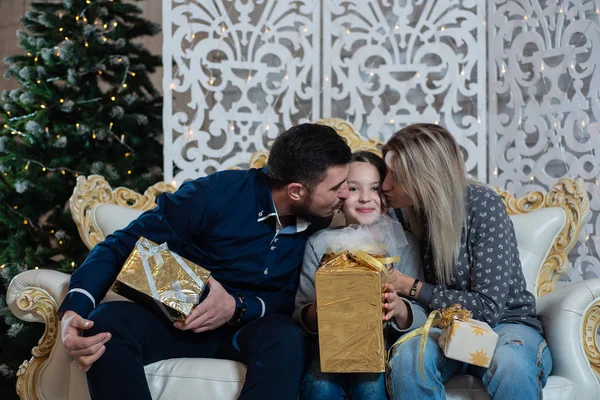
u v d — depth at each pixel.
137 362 1.65
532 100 2.73
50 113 3.15
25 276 1.94
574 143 2.62
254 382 1.61
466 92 2.69
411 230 2.05
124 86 3.23
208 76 2.83
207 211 1.87
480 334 1.59
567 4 2.65
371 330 1.58
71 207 2.28
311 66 2.75
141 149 3.36
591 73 2.58
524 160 2.74
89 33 3.20
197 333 1.86
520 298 1.91
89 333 1.64
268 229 1.92
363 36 2.72
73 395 1.81
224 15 2.71
